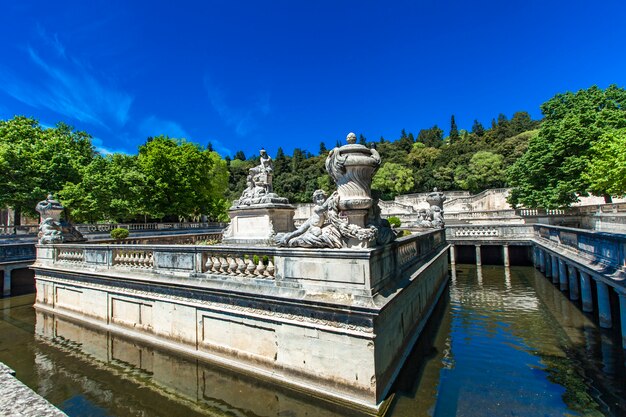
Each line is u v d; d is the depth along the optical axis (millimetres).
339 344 5613
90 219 28281
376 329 5473
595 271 9125
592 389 6488
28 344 9312
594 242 10367
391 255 7062
